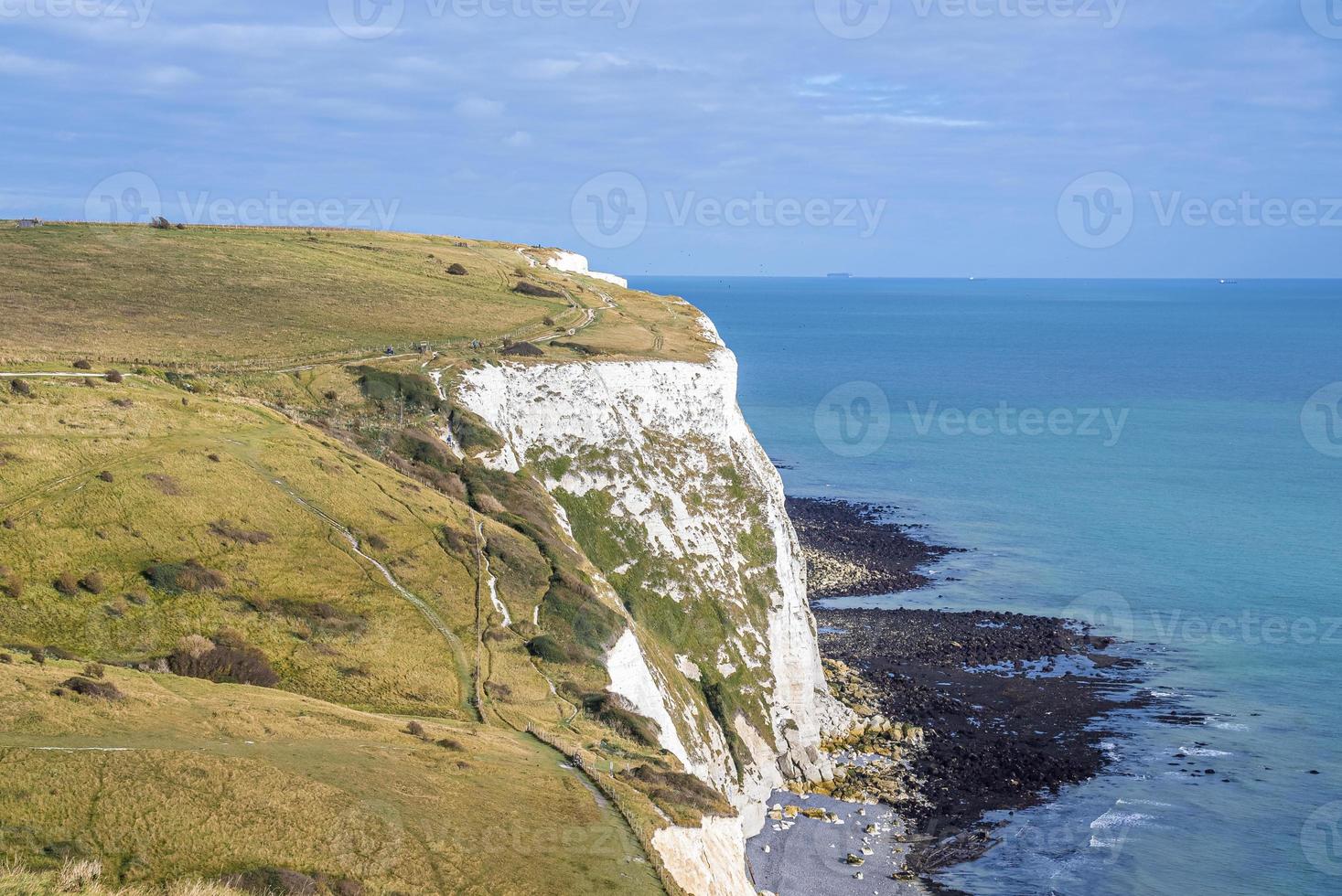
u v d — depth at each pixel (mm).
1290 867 60406
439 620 52969
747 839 63438
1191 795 69000
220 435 61531
